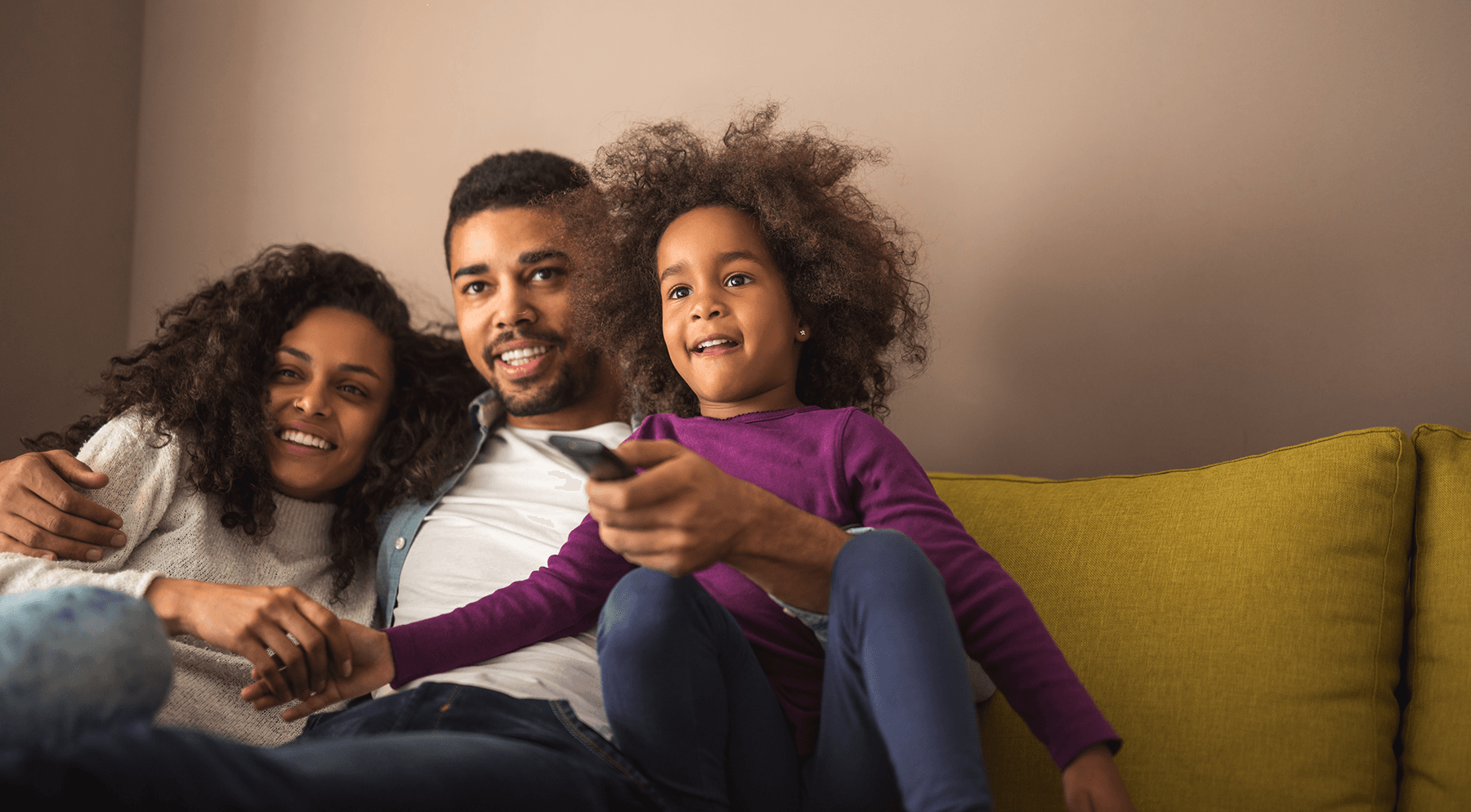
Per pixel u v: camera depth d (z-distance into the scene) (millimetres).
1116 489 1220
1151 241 1495
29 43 1848
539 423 1446
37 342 1859
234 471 1205
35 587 988
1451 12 1365
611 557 1048
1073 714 720
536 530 1237
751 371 1011
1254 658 1016
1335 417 1390
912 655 632
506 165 1458
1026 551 1191
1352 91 1406
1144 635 1073
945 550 821
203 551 1167
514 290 1382
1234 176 1456
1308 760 967
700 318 1021
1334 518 1058
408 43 2000
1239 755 985
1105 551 1151
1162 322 1483
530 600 1019
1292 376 1413
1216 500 1131
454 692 877
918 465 939
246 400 1238
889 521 871
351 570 1276
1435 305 1352
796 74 1723
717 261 1044
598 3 1872
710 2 1791
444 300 1931
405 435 1358
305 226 2029
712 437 1004
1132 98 1519
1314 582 1033
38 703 562
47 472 1075
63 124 1923
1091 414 1519
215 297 1357
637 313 1244
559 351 1399
